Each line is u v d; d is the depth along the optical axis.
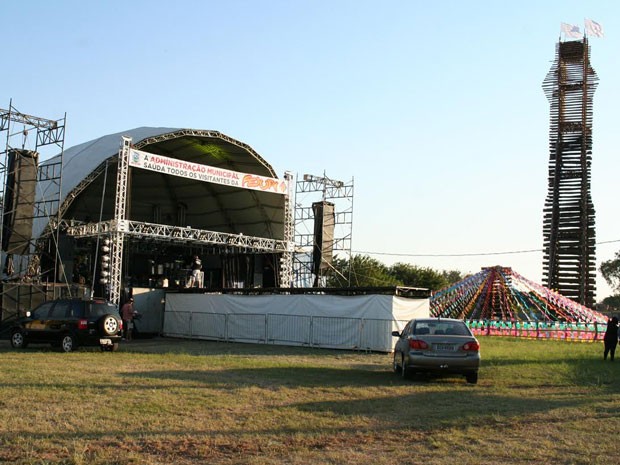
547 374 16.05
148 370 15.19
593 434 8.66
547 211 51.03
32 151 28.33
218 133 35.97
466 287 42.44
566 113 52.50
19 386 11.92
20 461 6.69
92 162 33.66
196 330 29.86
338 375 15.47
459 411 10.42
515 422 9.49
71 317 20.80
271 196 41.62
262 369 16.17
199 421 9.09
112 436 8.03
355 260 76.19
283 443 7.93
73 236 32.56
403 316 23.98
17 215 27.72
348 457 7.27
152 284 39.38
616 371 16.73
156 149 39.75
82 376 13.62
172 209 45.56
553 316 38.94
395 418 9.72
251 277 42.16
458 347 14.26
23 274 32.25
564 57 53.41
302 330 25.88
